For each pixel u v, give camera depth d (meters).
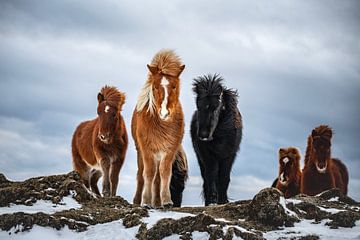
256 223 12.24
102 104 16.09
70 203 13.19
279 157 19.05
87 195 13.56
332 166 19.45
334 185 18.88
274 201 12.37
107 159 16.28
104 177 16.23
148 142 13.51
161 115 13.21
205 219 11.57
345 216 12.43
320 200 14.03
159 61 13.60
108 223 12.16
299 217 12.63
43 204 13.02
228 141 15.08
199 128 14.73
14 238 11.62
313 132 18.91
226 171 15.31
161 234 11.48
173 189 15.51
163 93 13.32
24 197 13.05
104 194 16.14
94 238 11.55
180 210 12.93
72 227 11.95
